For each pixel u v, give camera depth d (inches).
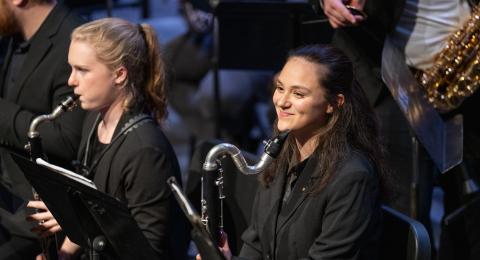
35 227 360.8
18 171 418.3
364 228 306.0
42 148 386.3
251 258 338.0
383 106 417.1
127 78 358.9
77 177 309.1
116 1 724.0
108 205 294.7
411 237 311.0
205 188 323.3
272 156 317.4
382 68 365.7
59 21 418.9
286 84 314.5
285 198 331.0
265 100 712.4
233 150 321.4
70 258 374.0
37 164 304.0
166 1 925.2
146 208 347.3
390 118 416.2
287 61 319.3
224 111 700.0
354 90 323.6
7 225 403.9
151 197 346.3
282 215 325.1
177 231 368.5
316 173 317.1
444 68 407.8
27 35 422.9
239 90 697.6
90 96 356.2
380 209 321.1
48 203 320.8
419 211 413.4
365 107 325.7
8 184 425.4
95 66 353.1
